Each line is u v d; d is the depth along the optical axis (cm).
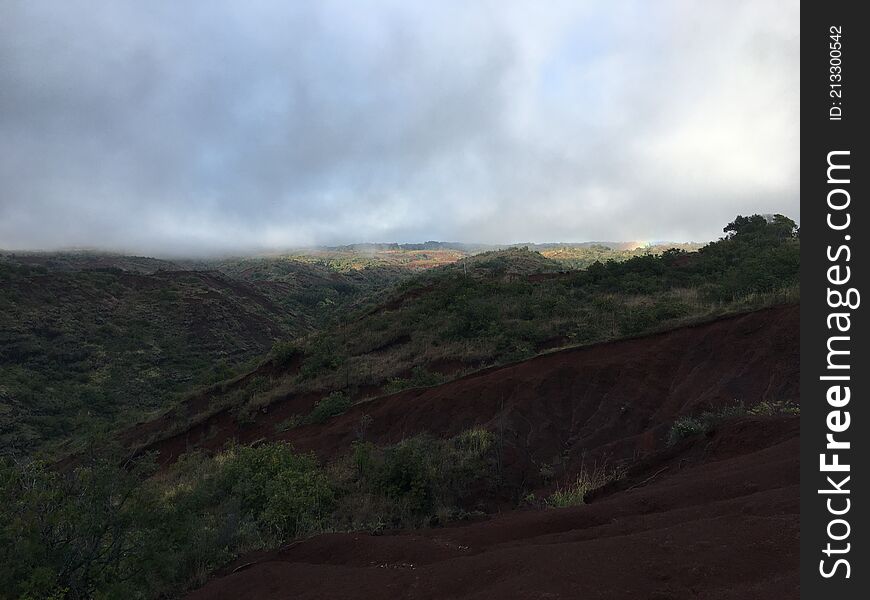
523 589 338
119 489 643
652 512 566
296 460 1132
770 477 548
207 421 2828
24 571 554
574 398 1692
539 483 1220
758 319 1688
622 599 308
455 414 1791
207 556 693
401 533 720
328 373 2870
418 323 3291
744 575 321
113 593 566
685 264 3494
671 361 1733
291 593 494
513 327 2725
